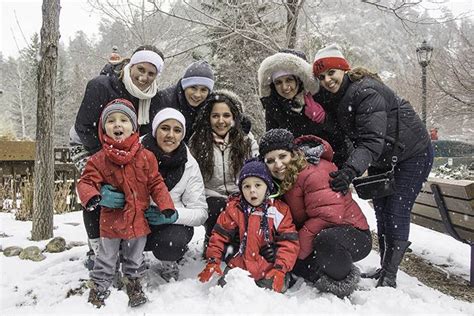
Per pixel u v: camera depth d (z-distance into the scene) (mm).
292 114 3926
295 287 3414
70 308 2895
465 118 21516
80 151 3760
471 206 3744
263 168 3281
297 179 3289
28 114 45656
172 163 3396
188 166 3508
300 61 3725
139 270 3109
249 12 8023
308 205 3256
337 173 3088
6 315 2879
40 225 5145
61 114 37125
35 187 5184
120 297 3006
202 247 4438
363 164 3121
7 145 8828
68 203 7633
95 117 3500
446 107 19406
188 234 3447
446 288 3941
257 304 2791
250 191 3236
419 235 6254
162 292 3221
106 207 3113
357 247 3174
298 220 3443
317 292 3248
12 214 7148
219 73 10289
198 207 3494
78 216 6883
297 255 3285
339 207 3174
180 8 8969
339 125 3832
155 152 3357
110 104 3135
